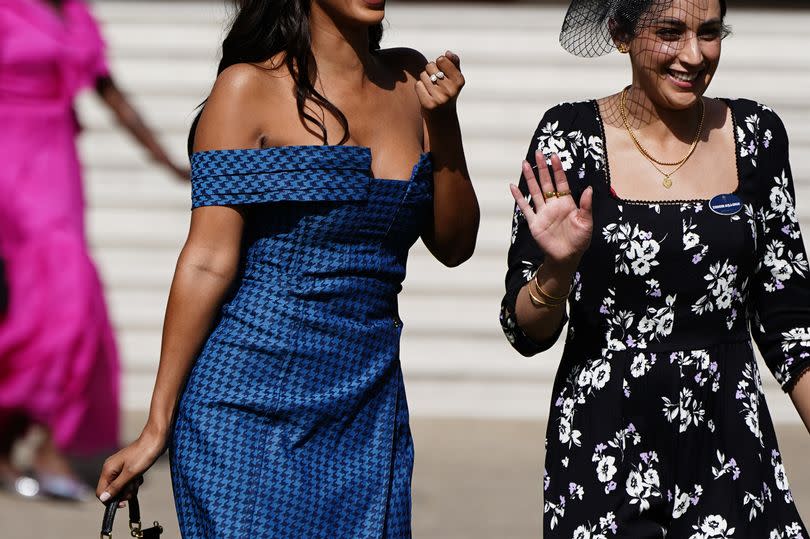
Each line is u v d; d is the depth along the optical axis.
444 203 13.96
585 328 13.60
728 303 13.39
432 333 33.12
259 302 13.25
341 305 13.33
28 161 24.72
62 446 25.00
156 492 25.67
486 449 29.55
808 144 33.31
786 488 13.65
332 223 13.22
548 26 33.53
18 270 24.59
